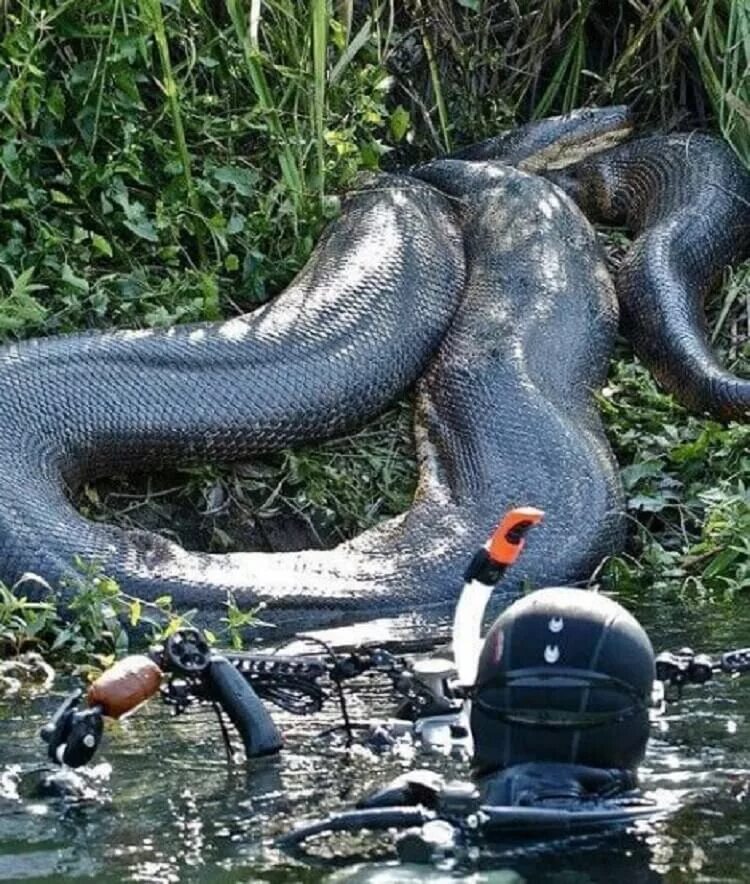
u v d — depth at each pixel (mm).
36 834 8703
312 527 16719
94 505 16359
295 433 16969
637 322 19359
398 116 19984
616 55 23188
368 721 10648
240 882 7883
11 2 18062
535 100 23141
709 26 21391
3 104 17375
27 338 17203
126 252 18109
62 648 13898
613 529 16422
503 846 8125
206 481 16688
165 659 9984
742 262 20922
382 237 18766
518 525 9453
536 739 8617
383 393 17562
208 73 19234
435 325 18250
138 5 17844
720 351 19750
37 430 15828
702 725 10383
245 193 18453
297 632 14711
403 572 15602
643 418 18156
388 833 8320
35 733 11023
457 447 17062
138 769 9867
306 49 18984
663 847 8109
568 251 19469
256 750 9961
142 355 16594
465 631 9586
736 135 21625
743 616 14547
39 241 17531
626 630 8664
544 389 17531
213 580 14961
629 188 21938
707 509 16938
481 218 19938
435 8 21844
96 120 17922
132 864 8203
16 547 14672
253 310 18438
